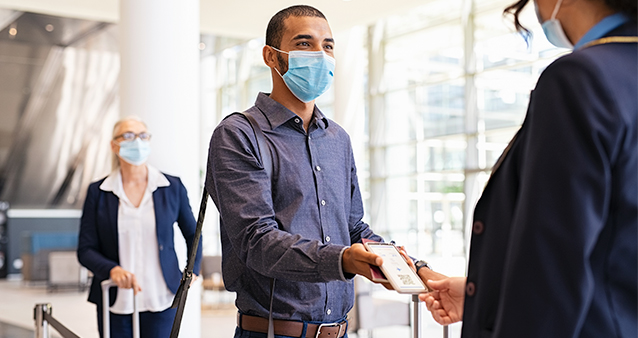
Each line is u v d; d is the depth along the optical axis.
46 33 13.55
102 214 3.42
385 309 6.69
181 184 3.64
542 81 1.11
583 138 1.04
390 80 12.88
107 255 3.43
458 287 1.58
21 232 19.34
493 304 1.18
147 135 3.54
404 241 12.59
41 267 15.14
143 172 3.57
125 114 5.34
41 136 17.83
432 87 11.93
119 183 3.49
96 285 3.36
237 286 1.92
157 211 3.48
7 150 18.06
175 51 5.39
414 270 1.52
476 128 11.06
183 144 5.33
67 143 18.38
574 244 1.00
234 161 1.81
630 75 1.08
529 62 10.16
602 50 1.11
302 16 1.96
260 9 9.70
